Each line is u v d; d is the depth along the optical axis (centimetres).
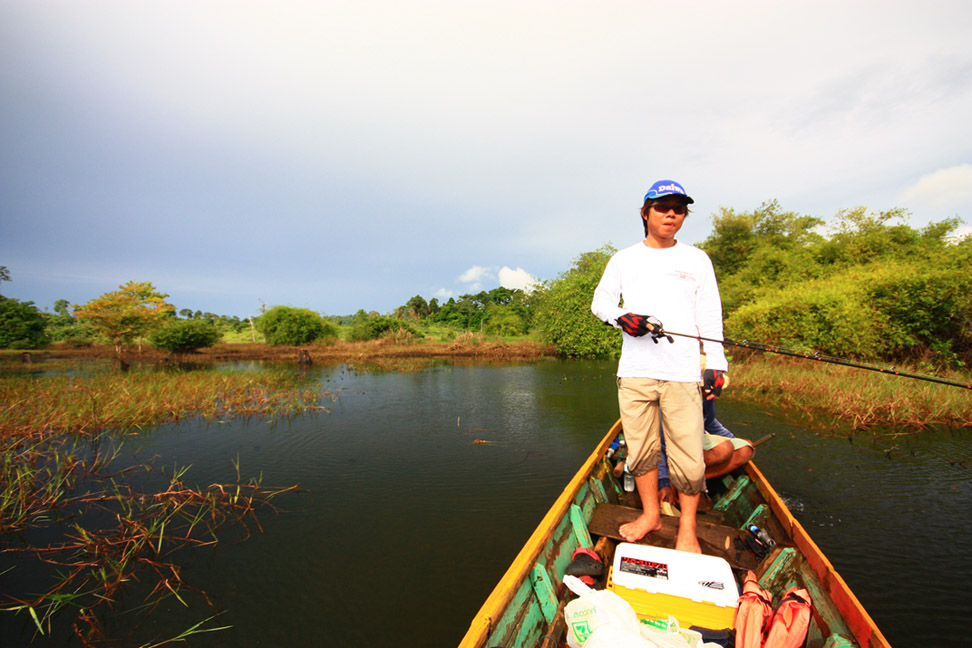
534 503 482
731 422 763
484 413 908
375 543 402
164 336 2364
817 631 199
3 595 335
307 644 281
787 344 1265
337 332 3130
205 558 381
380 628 295
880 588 323
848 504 452
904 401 789
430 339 2912
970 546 373
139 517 450
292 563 372
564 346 2077
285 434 762
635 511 304
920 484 499
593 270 2106
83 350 2606
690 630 182
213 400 998
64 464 587
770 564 247
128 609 318
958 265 1141
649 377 247
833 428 727
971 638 274
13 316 2734
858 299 1244
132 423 821
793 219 2723
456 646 279
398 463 612
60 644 284
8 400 920
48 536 420
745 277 2095
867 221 2031
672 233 249
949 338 1139
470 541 404
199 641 285
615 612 172
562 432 763
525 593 209
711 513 333
